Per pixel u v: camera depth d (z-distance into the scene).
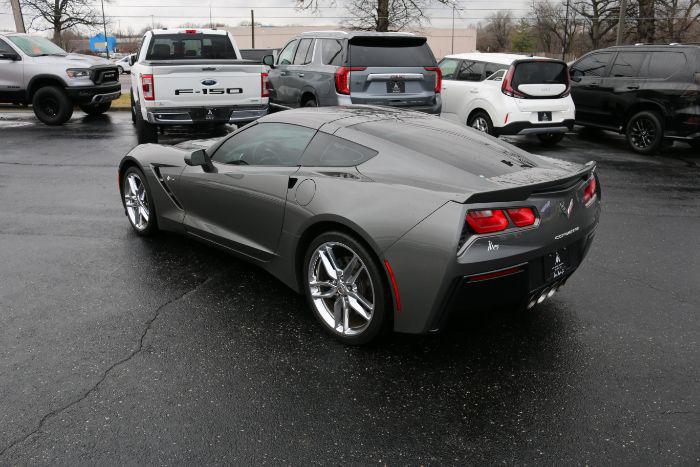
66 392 2.89
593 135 12.71
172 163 4.71
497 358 3.29
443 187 3.05
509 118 10.00
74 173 8.06
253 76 9.43
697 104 9.57
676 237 5.62
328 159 3.62
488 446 2.55
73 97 12.69
